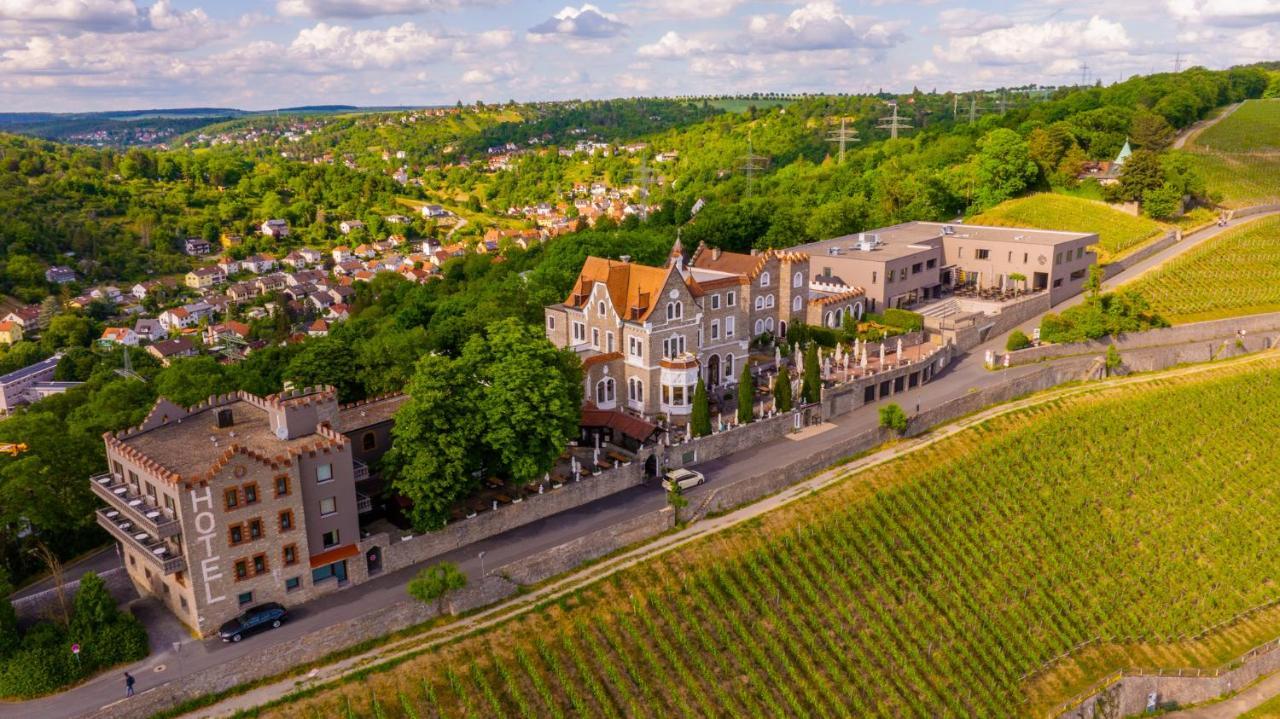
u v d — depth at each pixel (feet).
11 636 220.43
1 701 210.59
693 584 265.95
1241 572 333.42
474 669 226.79
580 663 235.81
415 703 216.54
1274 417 411.54
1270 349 478.59
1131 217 615.98
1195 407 403.75
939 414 368.89
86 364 628.28
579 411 329.31
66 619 226.99
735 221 596.70
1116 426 381.19
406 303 638.53
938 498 322.34
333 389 284.41
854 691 249.75
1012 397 398.83
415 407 265.34
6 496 260.62
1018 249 510.58
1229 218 640.99
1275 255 562.25
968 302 495.82
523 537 279.08
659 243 581.53
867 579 284.82
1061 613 297.74
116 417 305.12
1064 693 273.13
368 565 258.78
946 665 266.16
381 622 237.25
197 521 224.33
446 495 263.90
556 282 504.02
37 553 266.57
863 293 465.06
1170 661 294.66
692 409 332.80
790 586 273.95
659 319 358.02
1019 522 324.39
